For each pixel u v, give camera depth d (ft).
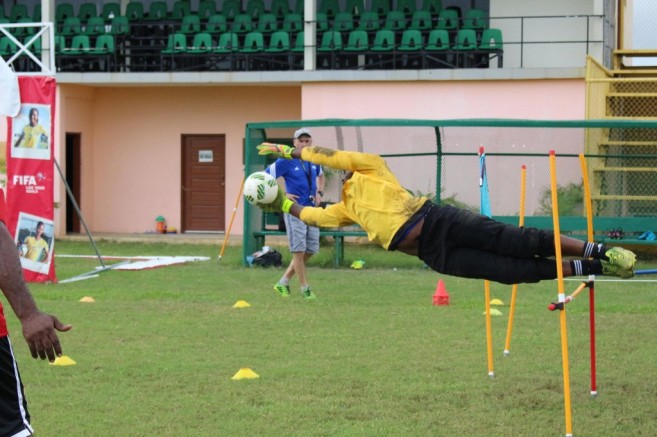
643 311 38.42
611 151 62.64
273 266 56.24
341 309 38.68
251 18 76.38
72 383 25.98
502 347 30.86
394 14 72.79
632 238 56.90
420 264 56.59
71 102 78.79
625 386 25.82
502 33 73.87
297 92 78.48
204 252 67.10
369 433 21.24
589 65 60.44
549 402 24.11
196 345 31.09
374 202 22.24
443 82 68.39
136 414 22.86
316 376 26.68
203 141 81.35
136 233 81.92
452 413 22.99
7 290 14.69
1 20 80.79
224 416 22.68
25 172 47.37
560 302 20.93
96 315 37.14
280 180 64.34
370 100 69.77
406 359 28.91
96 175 82.64
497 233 21.30
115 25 78.28
